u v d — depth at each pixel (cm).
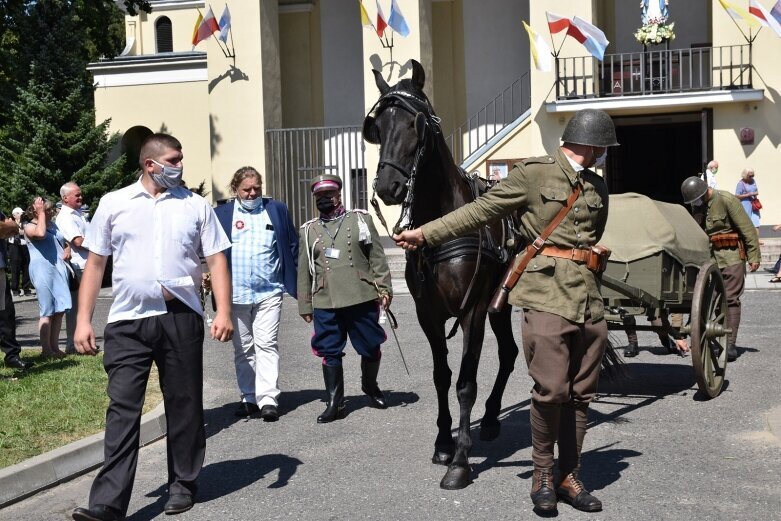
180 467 615
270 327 881
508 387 974
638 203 896
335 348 868
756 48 2344
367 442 777
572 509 585
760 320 1396
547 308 564
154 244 597
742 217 1062
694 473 655
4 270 1081
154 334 594
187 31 3478
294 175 2850
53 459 695
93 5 2806
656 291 864
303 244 888
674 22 2605
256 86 2712
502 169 2512
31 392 919
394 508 601
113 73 3106
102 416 823
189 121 3083
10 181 2644
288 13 2977
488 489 631
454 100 2875
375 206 643
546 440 575
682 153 2859
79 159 2697
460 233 592
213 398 995
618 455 707
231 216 895
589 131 568
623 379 984
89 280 599
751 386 936
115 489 575
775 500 593
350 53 2955
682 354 1012
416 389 991
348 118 2962
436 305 661
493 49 2839
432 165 652
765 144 2352
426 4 2647
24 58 2777
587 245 575
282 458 737
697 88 2353
